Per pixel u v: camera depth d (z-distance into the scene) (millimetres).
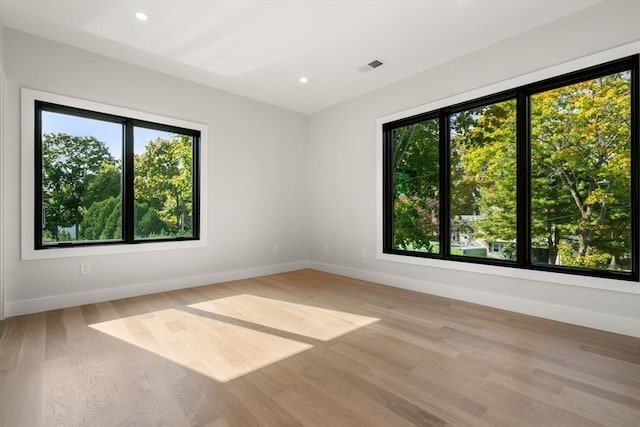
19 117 2670
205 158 3816
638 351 1960
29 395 1485
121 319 2576
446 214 3342
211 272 3885
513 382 1613
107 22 2549
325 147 4680
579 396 1487
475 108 3125
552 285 2553
